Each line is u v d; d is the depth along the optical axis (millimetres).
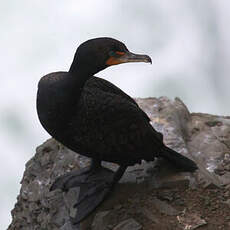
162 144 9523
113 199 9625
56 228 9695
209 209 9383
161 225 9133
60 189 10266
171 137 10539
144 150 9234
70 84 8703
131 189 9734
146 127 9188
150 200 9516
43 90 8898
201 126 11227
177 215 9273
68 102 8734
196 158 10375
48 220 9922
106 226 9258
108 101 8938
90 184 9906
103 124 8906
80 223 9469
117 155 9125
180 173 9844
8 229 11180
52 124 8914
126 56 8648
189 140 10859
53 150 11156
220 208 9398
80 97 8859
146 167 10078
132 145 9102
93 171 10086
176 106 11484
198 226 9086
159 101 11570
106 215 9375
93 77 9516
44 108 8891
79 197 9734
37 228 10258
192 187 9695
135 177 9914
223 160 10367
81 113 8828
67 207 9805
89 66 8625
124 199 9609
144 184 9789
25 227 10633
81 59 8617
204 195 9602
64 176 10203
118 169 9516
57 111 8789
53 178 10578
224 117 11719
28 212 10648
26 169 11398
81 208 9531
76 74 8688
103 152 9086
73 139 9008
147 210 9375
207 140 10820
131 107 9039
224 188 9766
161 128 10742
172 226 9109
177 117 11109
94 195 9664
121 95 9562
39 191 10625
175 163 9781
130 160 9250
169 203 9492
